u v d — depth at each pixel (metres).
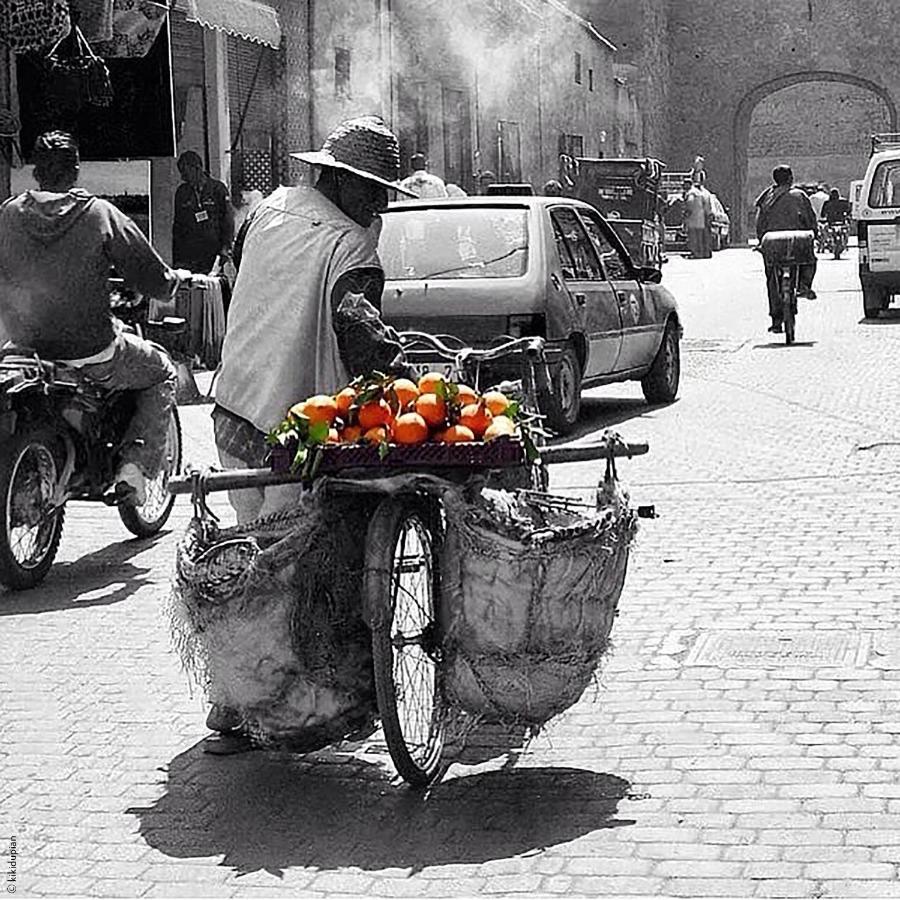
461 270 15.60
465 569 6.61
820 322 28.75
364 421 6.79
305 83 29.48
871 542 11.12
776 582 10.16
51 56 18.92
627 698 8.01
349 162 7.22
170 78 21.89
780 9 68.06
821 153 86.75
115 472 11.35
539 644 6.64
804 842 6.20
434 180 26.89
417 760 6.95
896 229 28.22
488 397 6.86
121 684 8.57
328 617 6.82
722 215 63.00
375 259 7.30
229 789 7.03
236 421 7.39
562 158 45.44
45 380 10.37
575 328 15.90
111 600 10.36
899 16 67.06
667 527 11.82
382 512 6.73
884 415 16.92
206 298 15.70
